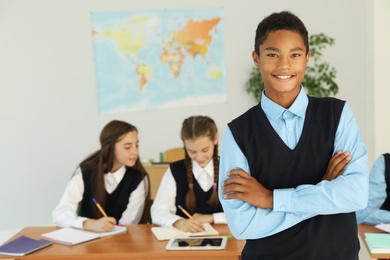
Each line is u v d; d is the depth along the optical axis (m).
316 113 1.35
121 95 4.84
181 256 2.16
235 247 2.17
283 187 1.34
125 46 4.81
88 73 4.79
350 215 1.36
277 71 1.29
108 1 4.77
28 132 4.70
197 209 2.69
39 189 4.75
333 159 1.30
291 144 1.34
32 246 2.28
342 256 1.31
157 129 4.92
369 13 4.77
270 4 4.96
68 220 2.60
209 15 4.91
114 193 2.85
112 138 2.76
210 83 4.95
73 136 4.80
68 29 4.73
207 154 2.58
